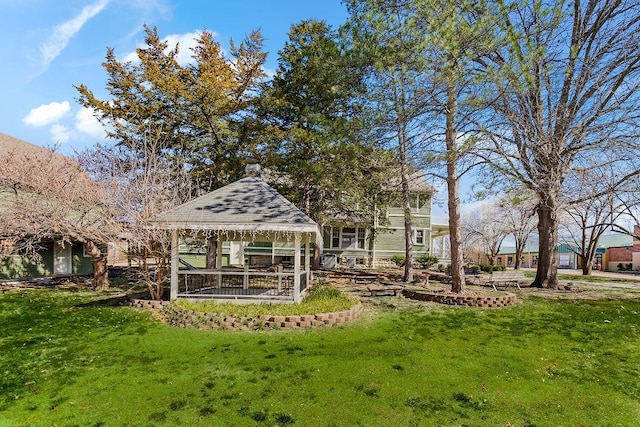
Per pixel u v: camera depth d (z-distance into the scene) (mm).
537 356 6160
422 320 8430
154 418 4043
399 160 10484
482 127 9523
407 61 8258
